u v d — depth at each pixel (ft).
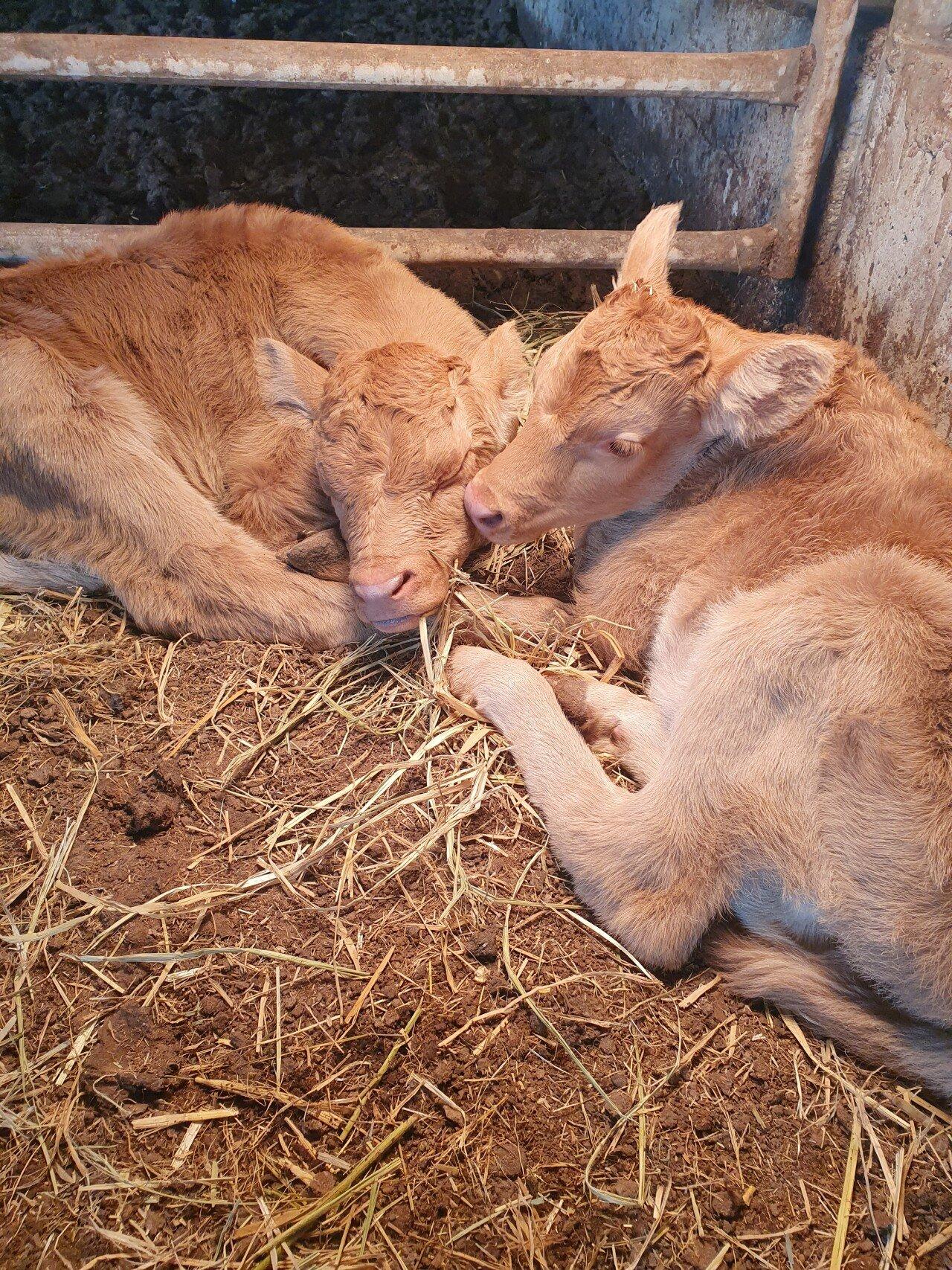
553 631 3.05
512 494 2.69
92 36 3.43
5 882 2.42
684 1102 2.18
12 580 3.20
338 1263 1.90
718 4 4.51
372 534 2.77
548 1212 2.01
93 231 3.71
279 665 2.98
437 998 2.27
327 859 2.50
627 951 2.40
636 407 2.56
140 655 3.02
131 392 3.15
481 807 2.62
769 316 4.46
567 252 3.94
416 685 2.88
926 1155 2.14
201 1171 2.02
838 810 2.20
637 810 2.43
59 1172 2.00
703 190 4.74
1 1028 2.17
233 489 3.31
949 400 3.19
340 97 5.50
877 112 3.57
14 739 2.73
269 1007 2.23
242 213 3.50
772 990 2.30
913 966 2.12
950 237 3.14
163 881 2.43
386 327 3.27
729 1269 1.98
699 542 2.75
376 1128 2.08
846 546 2.50
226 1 6.34
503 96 5.65
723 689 2.34
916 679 2.15
